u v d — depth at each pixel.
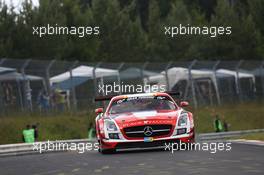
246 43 173.12
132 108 51.28
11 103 101.62
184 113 49.12
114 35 156.62
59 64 108.56
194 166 35.88
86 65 112.38
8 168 41.66
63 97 109.44
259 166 34.53
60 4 145.50
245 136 63.62
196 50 172.38
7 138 97.50
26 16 136.62
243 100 133.75
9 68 101.06
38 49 136.88
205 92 127.50
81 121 111.25
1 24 134.25
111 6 157.38
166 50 171.62
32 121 103.25
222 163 36.91
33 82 104.38
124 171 34.91
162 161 39.69
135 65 117.31
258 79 136.62
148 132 47.31
